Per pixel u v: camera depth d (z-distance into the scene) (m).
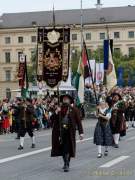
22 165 21.98
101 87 61.38
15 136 40.16
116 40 182.25
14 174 19.33
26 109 29.42
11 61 185.25
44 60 43.97
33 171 20.14
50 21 186.00
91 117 71.19
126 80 130.88
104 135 24.91
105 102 25.31
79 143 32.81
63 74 43.81
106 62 52.88
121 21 182.12
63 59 43.53
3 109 43.94
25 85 52.25
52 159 24.12
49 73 43.91
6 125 43.91
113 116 29.47
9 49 186.12
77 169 20.61
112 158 24.38
